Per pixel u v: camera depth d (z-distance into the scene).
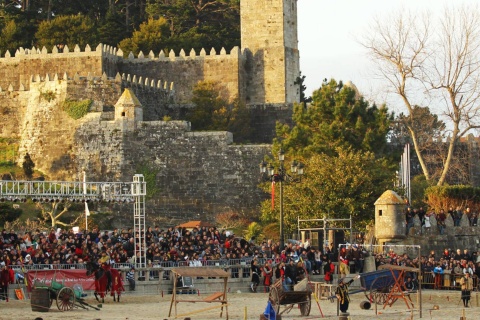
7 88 149.25
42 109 137.12
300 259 86.25
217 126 147.38
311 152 124.31
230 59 155.88
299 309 71.50
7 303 77.19
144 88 145.50
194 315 70.50
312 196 114.88
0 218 118.62
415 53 143.50
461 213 114.25
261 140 150.88
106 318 67.25
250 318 68.88
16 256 85.56
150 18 189.75
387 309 74.62
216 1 195.00
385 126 130.00
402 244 105.06
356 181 114.25
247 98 158.62
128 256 93.19
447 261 96.31
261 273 90.75
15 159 138.38
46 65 152.62
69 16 187.12
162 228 125.38
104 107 136.62
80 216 123.00
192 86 156.50
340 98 129.75
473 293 86.00
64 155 134.50
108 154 132.12
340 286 68.75
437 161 153.88
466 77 141.75
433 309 73.62
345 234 114.25
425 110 156.12
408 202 117.75
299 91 161.88
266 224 122.75
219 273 68.69
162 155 131.25
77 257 86.81
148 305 77.38
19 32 187.25
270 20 158.75
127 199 91.25
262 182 128.12
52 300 74.56
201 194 130.38
